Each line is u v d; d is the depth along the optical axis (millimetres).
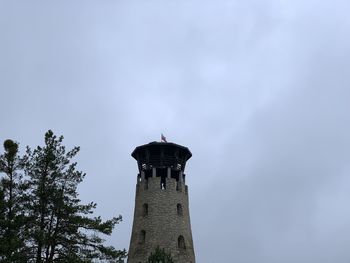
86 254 29578
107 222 30828
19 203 28859
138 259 52125
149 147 59562
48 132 31359
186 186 59750
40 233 27172
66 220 29516
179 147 60094
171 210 55344
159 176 58594
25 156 30312
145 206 56781
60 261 28656
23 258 26891
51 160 30031
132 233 56188
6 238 26422
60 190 29531
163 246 52438
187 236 55000
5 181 29156
